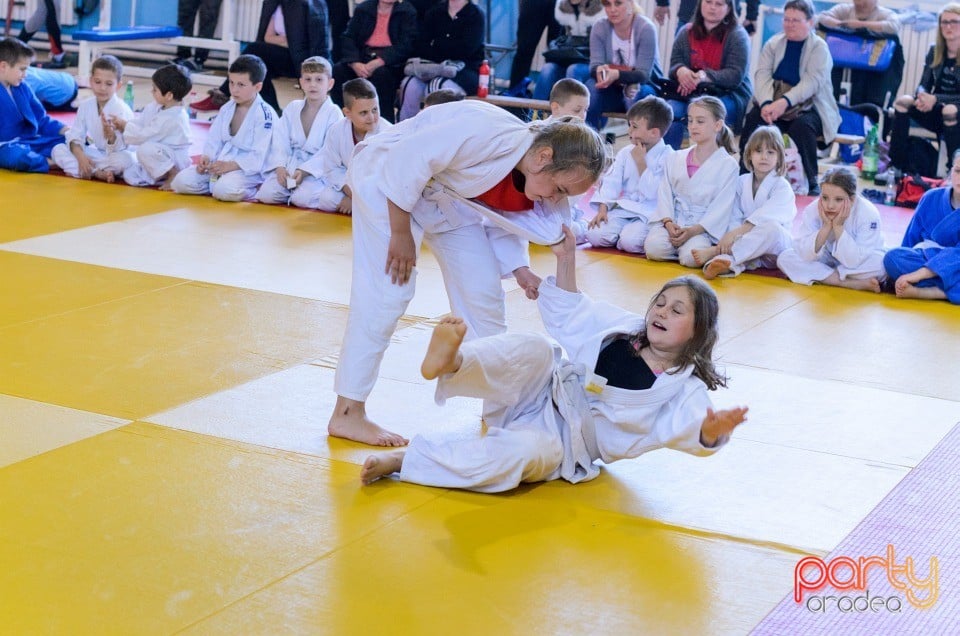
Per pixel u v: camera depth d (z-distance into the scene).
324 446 3.93
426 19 10.69
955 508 3.64
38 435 3.89
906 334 5.70
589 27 10.72
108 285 5.83
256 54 11.35
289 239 7.11
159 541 3.17
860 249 6.56
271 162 8.17
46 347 4.82
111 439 3.88
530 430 3.62
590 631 2.82
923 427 4.39
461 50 10.60
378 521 3.37
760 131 6.94
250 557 3.11
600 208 7.39
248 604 2.87
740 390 4.72
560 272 3.95
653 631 2.83
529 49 11.41
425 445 3.69
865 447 4.15
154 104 8.48
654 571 3.14
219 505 3.42
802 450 4.09
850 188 6.50
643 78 9.88
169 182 8.41
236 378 4.57
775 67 9.66
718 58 9.89
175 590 2.92
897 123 9.40
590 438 3.70
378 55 10.68
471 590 2.99
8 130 8.75
